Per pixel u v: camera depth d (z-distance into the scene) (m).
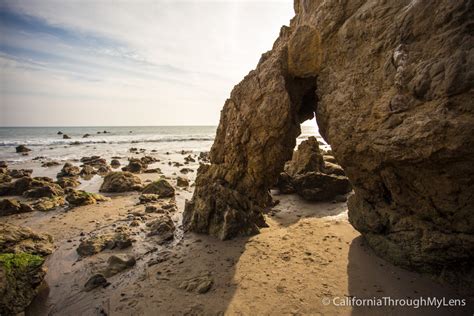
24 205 14.80
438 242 6.71
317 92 9.56
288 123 10.24
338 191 15.92
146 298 7.05
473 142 5.14
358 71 7.93
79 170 26.84
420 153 5.95
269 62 10.80
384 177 7.60
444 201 6.35
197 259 8.98
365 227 8.98
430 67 5.89
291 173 19.23
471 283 6.45
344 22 8.66
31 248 9.52
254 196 11.73
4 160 34.06
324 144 52.66
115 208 15.34
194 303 6.75
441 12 5.88
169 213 14.18
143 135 92.19
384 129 6.82
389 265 7.96
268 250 9.32
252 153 10.96
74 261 9.20
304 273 7.81
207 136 89.25
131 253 9.65
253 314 6.29
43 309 6.85
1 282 6.48
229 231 10.53
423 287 6.88
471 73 5.20
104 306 6.83
